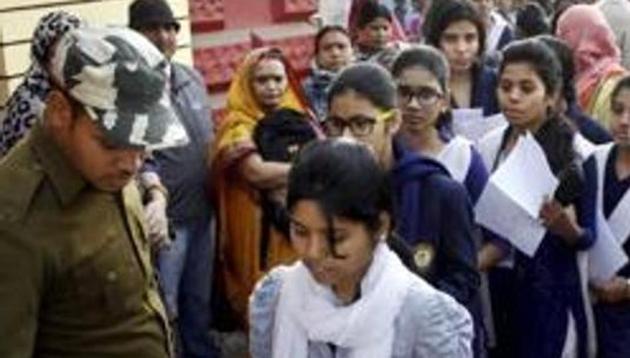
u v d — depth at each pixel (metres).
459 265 3.35
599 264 4.07
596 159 4.12
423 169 3.34
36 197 2.50
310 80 6.50
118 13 6.65
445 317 2.25
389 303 2.23
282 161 4.96
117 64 2.42
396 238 2.74
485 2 7.29
